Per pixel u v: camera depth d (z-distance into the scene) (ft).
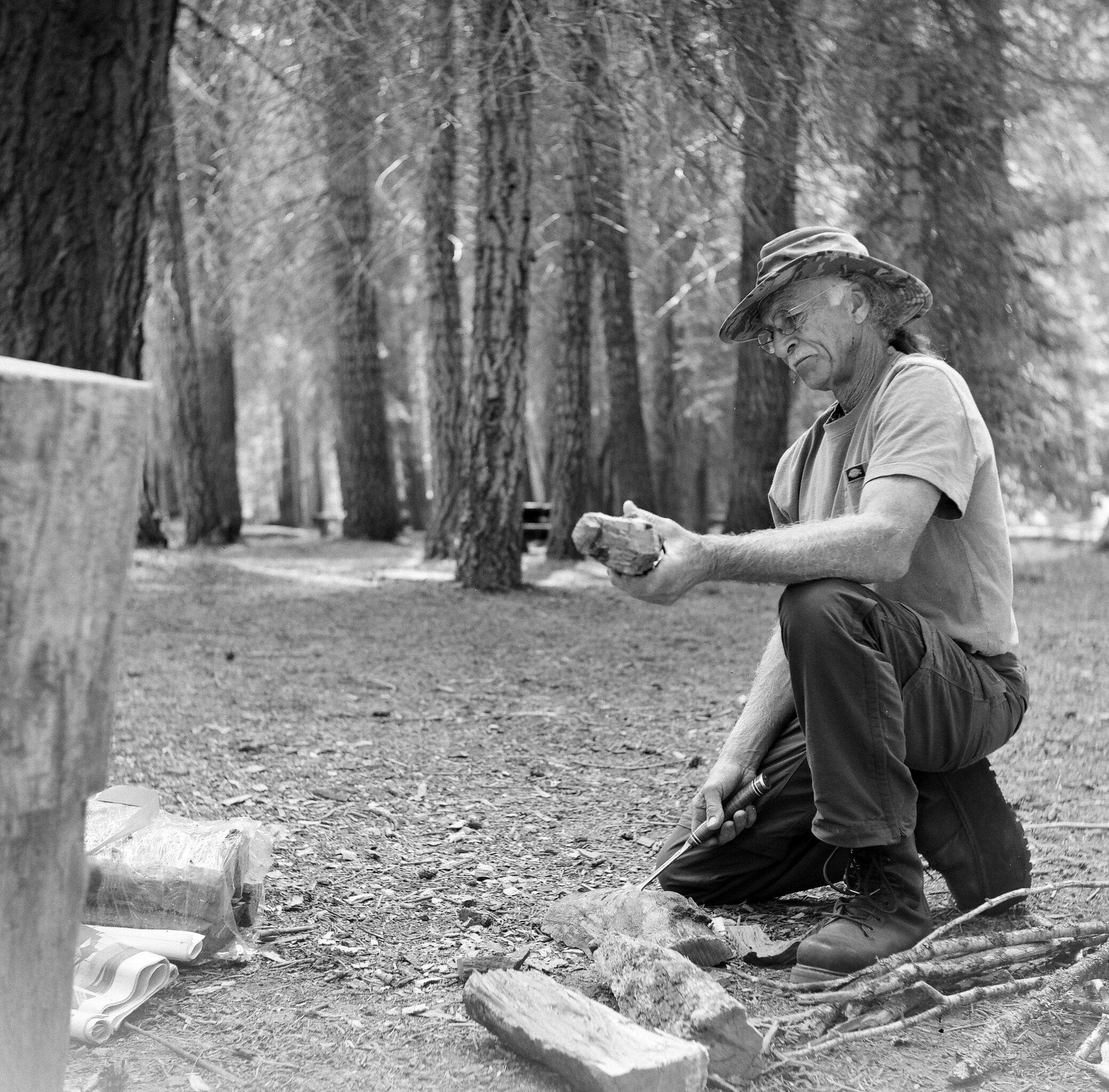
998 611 8.36
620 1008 6.87
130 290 19.71
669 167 26.76
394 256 48.70
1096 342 47.37
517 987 6.60
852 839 7.55
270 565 42.06
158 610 28.45
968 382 34.42
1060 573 41.24
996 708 8.25
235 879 8.27
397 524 59.88
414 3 23.58
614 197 40.52
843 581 7.64
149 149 19.67
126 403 4.37
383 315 67.41
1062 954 7.94
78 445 4.21
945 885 9.84
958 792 8.53
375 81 26.25
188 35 26.94
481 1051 6.58
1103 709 18.13
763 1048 6.44
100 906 7.96
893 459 7.84
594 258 45.39
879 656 7.57
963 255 31.63
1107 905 9.20
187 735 15.53
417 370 82.17
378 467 59.16
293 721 16.70
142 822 7.70
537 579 37.42
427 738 15.80
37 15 18.15
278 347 75.36
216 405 57.11
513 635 25.89
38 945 4.49
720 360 67.31
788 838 8.84
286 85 26.91
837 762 7.56
